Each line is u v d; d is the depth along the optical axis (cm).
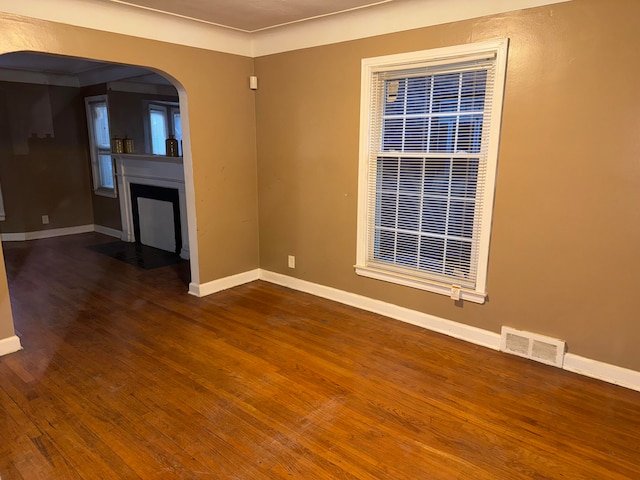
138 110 628
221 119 392
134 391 250
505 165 279
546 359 280
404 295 345
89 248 581
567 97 250
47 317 354
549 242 270
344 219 371
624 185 240
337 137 361
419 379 265
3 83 579
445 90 297
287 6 309
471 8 276
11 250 568
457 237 309
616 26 230
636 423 223
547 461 198
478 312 307
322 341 315
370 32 325
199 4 306
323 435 215
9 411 230
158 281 447
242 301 393
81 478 186
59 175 646
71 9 290
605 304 256
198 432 216
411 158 321
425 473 191
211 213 400
